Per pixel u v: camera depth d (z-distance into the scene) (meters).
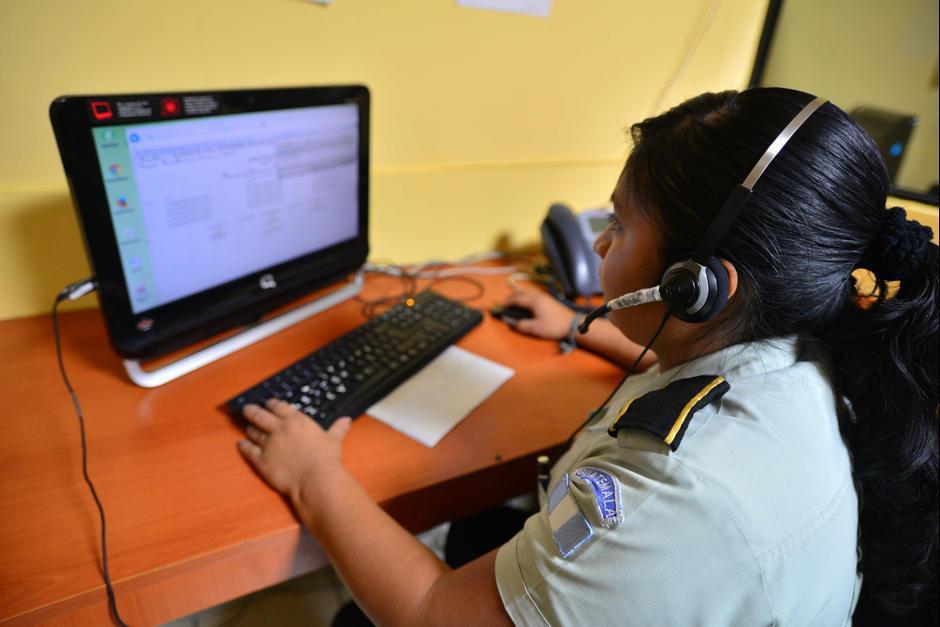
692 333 0.58
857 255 0.51
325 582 0.96
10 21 0.79
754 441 0.48
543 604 0.47
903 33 1.11
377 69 1.08
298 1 0.96
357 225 1.09
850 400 0.58
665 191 0.51
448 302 1.07
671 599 0.44
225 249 0.87
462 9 1.09
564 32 1.20
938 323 0.53
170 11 0.87
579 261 1.17
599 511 0.47
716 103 0.53
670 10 1.25
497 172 1.28
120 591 0.55
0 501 0.61
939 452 0.57
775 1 1.26
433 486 0.69
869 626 0.66
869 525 0.62
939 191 1.11
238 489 0.66
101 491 0.64
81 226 0.70
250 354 0.92
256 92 0.81
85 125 0.66
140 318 0.79
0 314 0.94
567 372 0.94
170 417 0.76
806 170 0.47
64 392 0.80
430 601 0.53
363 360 0.88
